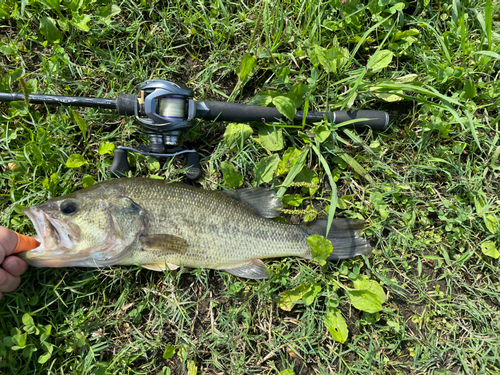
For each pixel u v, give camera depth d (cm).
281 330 45
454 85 49
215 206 40
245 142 46
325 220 44
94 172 44
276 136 45
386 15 48
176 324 43
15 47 44
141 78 46
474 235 48
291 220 46
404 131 48
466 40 48
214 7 47
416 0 49
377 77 48
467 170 48
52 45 45
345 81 46
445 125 47
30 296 41
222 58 47
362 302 44
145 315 44
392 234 47
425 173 48
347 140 48
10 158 43
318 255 41
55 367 41
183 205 39
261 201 43
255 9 47
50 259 37
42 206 37
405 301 47
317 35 47
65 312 42
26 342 40
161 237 39
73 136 44
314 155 47
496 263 48
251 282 44
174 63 47
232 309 44
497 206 48
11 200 42
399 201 48
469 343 46
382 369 45
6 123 43
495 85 48
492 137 49
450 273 47
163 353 43
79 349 42
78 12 44
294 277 45
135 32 46
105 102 41
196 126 45
